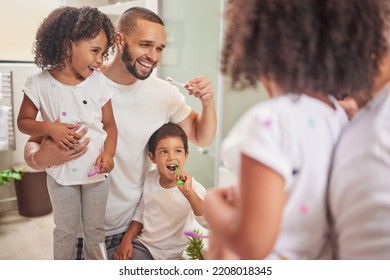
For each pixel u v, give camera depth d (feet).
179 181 3.26
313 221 1.34
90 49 3.03
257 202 1.19
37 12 5.59
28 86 3.13
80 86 3.15
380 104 1.32
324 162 1.31
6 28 5.46
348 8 1.18
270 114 1.25
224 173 4.34
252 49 1.22
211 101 3.49
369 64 1.28
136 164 3.57
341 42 1.19
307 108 1.29
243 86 1.37
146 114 3.51
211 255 1.79
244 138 1.24
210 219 1.43
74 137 3.06
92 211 3.27
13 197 5.81
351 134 1.32
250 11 1.22
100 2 4.44
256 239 1.20
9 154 5.52
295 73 1.19
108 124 3.32
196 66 4.68
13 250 4.24
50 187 3.21
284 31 1.17
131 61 3.24
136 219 3.69
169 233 3.50
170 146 3.42
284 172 1.19
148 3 4.44
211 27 4.41
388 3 1.30
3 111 5.24
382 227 1.20
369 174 1.22
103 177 3.27
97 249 3.33
